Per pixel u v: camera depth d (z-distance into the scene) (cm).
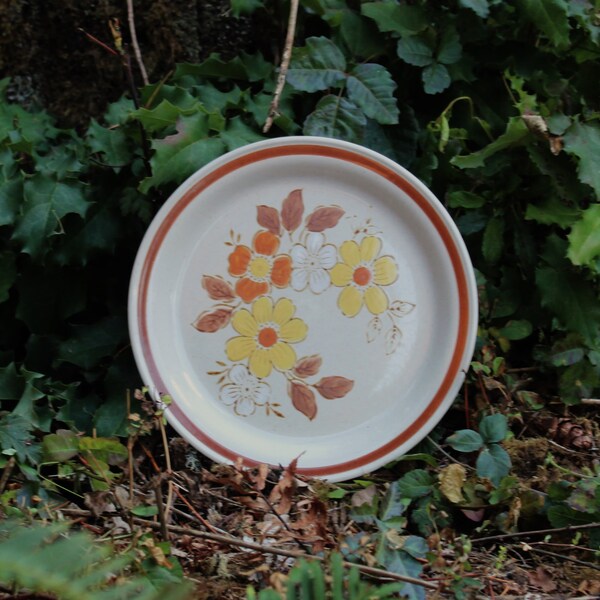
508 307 107
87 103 112
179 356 98
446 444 98
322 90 105
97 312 107
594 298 104
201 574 87
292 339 99
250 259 99
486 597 87
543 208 106
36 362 103
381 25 106
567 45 106
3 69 111
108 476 93
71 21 110
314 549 87
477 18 108
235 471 92
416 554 88
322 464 97
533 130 103
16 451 93
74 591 69
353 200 99
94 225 102
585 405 105
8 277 102
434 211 98
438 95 110
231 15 111
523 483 97
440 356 99
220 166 97
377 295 99
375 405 99
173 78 107
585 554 92
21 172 101
